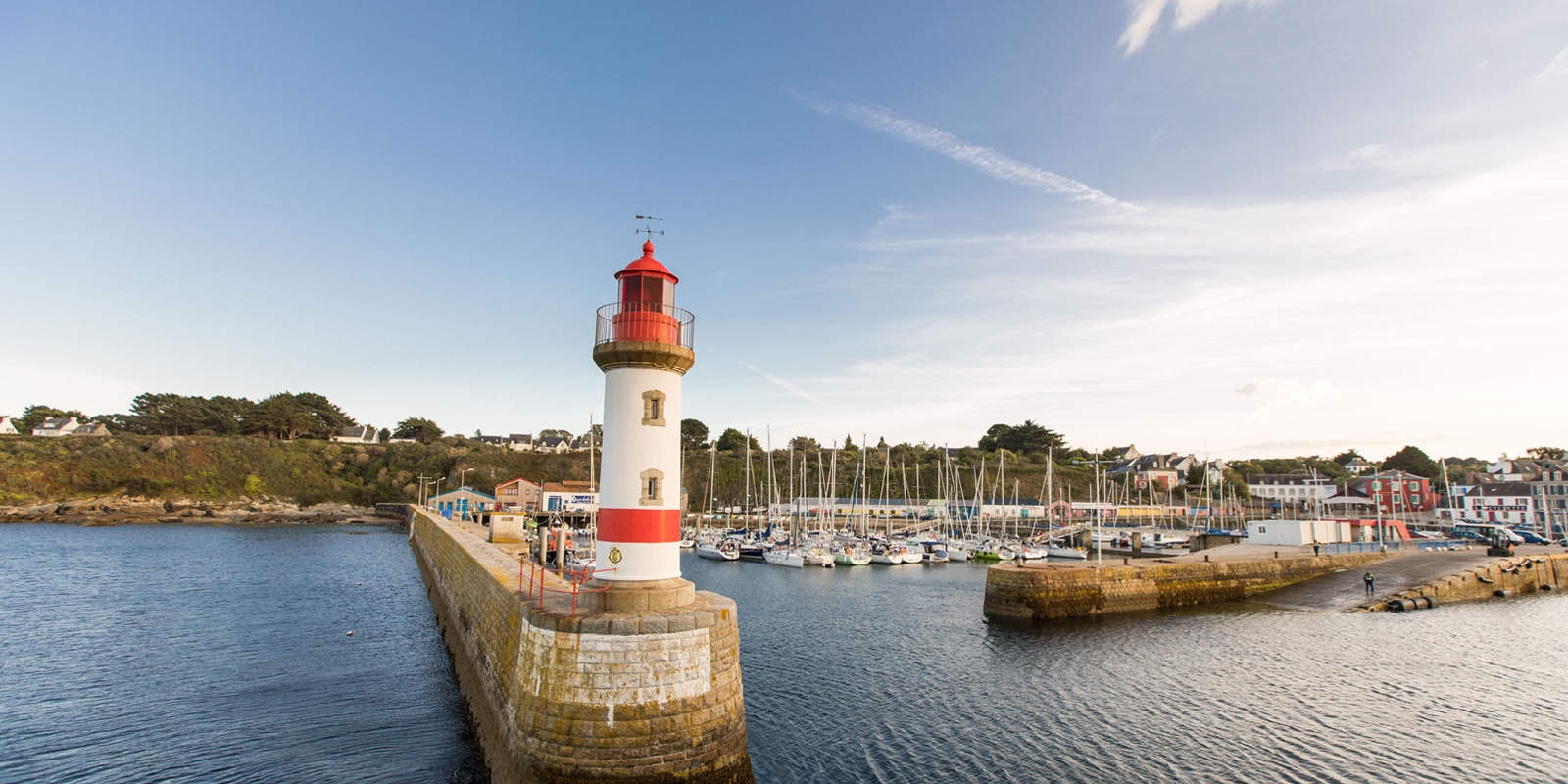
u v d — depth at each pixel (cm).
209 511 12706
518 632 1923
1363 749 2316
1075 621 4403
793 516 9931
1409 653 3584
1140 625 4288
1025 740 2391
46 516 11588
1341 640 3878
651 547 1897
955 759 2236
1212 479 15038
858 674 3180
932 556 7831
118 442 13900
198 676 3023
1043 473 15638
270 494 14175
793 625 4272
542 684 1708
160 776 2053
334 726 2453
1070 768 2169
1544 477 11450
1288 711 2666
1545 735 2430
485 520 8256
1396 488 12656
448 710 2655
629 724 1680
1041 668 3278
